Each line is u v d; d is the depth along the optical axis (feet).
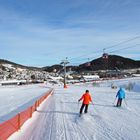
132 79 456.86
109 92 147.43
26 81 529.45
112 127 42.57
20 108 86.12
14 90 240.32
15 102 112.68
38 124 47.37
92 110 64.69
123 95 71.67
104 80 474.90
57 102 92.27
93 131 39.65
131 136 35.68
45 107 76.43
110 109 66.28
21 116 45.93
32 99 126.93
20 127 43.91
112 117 53.06
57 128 42.63
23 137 36.81
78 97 115.75
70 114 59.57
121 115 55.57
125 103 80.12
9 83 472.85
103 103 81.71
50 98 116.57
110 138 34.71
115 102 84.53
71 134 37.68
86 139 34.37
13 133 39.45
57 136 36.45
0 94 177.99
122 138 34.58
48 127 43.86
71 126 44.34
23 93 187.11
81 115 56.54
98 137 35.47
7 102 113.91
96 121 48.85
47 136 36.68
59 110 67.51
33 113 62.75
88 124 45.93
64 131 39.99
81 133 38.32
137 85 255.50
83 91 173.78
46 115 59.26
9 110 81.71
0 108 89.10
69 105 79.97
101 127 42.86
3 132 34.09
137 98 98.73
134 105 74.33
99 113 59.21
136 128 41.32
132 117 52.60
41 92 197.06
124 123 46.06
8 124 37.22
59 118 53.72
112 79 495.41
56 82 521.65
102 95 119.75
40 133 39.17
